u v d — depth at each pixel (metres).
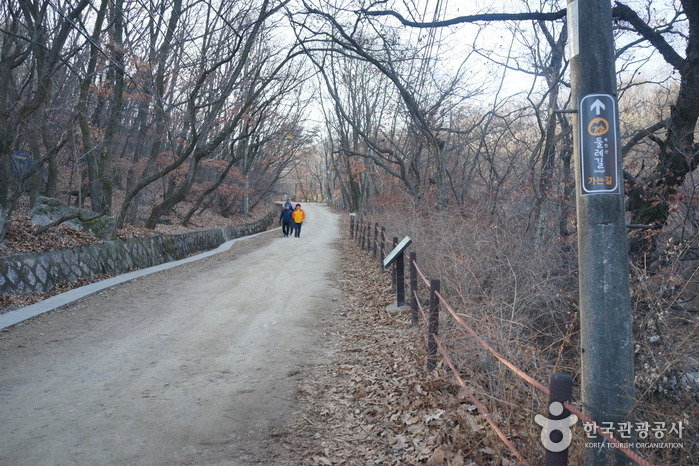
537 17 9.02
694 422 3.85
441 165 14.78
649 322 4.90
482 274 7.19
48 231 11.80
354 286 11.61
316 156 92.31
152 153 18.69
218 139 18.88
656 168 8.38
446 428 4.08
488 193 12.73
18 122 12.31
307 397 5.14
